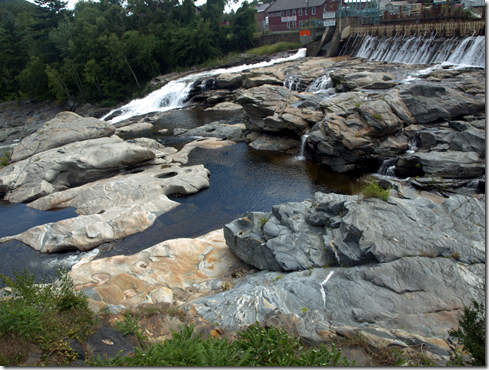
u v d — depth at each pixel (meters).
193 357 7.78
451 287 10.65
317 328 9.67
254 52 73.31
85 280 16.16
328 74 46.66
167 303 13.17
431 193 20.94
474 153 21.44
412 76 37.12
